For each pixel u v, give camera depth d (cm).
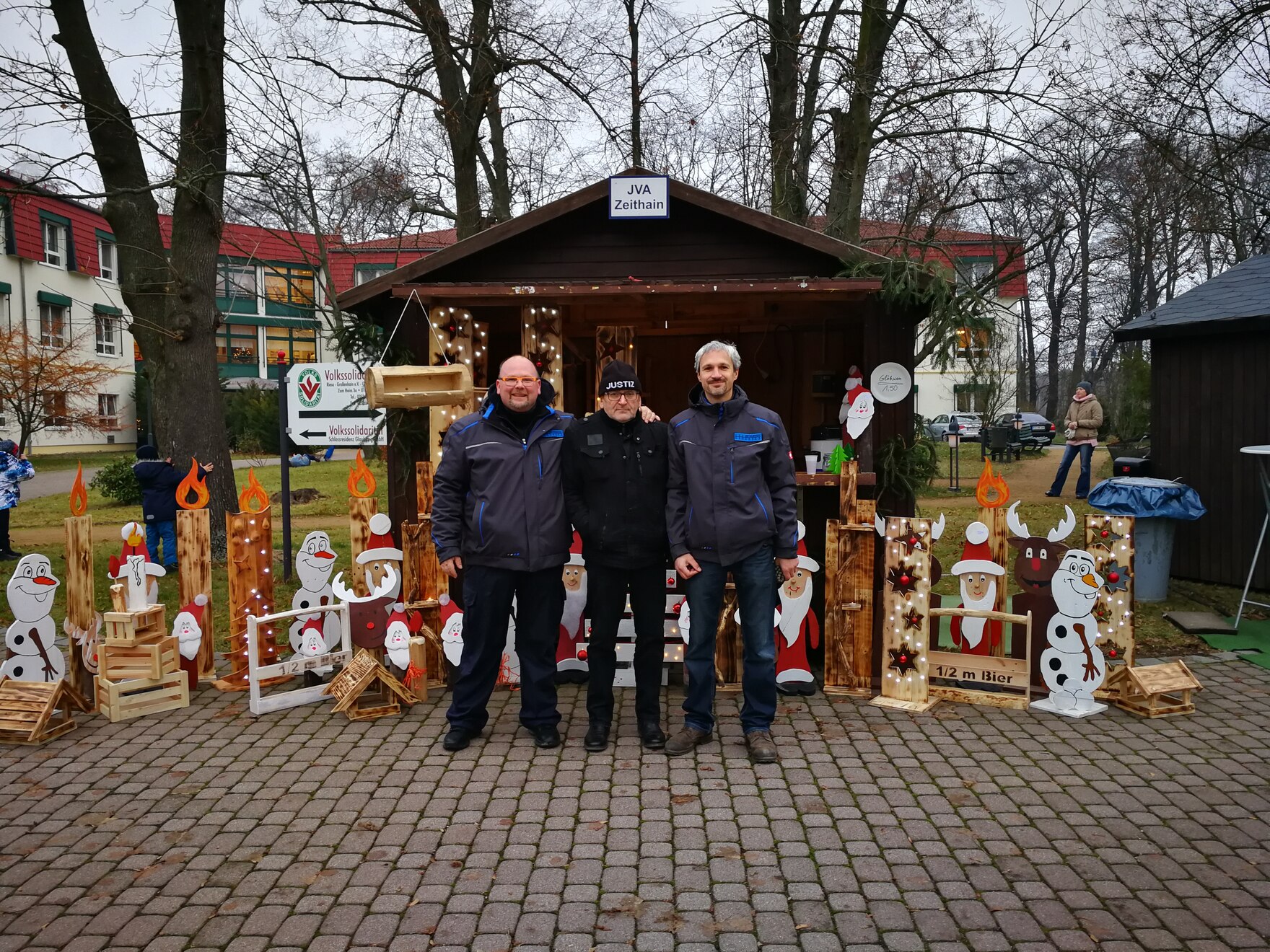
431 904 299
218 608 788
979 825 351
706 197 539
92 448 3081
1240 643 611
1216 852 329
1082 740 440
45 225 2792
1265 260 857
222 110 961
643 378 744
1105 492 750
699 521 423
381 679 487
